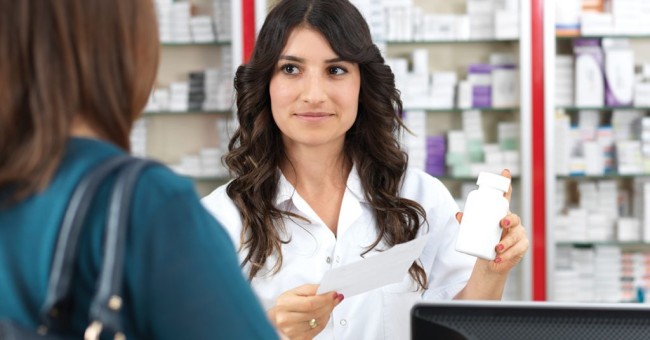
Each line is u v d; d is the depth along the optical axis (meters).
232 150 2.06
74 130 0.94
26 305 0.89
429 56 4.71
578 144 4.57
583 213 4.55
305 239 2.00
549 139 4.38
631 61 4.50
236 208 2.02
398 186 2.07
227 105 4.62
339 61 1.91
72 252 0.86
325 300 1.69
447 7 4.71
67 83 0.91
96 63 0.93
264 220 1.97
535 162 4.39
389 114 2.03
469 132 4.59
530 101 4.38
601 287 4.59
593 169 4.53
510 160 4.52
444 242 2.11
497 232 1.75
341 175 2.06
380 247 2.03
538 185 4.39
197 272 0.90
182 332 0.89
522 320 1.02
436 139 4.59
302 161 2.02
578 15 4.50
